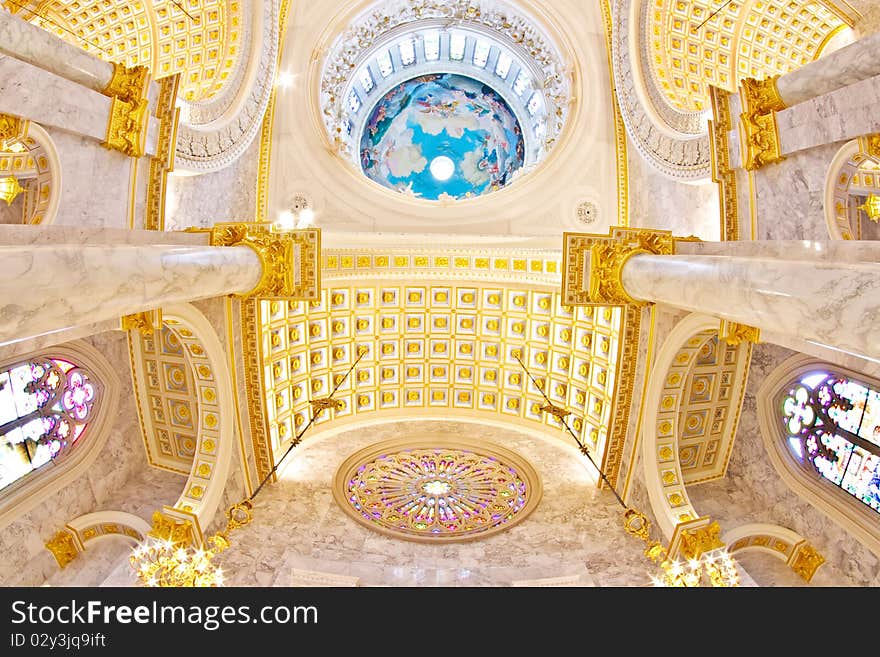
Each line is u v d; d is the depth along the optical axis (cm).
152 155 852
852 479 1079
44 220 703
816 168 786
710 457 1288
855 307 461
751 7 1195
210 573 928
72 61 727
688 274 750
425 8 1473
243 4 1141
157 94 877
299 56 1342
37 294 466
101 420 1202
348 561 1037
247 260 928
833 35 1161
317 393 1447
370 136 1734
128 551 1136
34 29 676
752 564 1159
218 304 1092
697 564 932
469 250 1386
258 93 1203
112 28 1142
